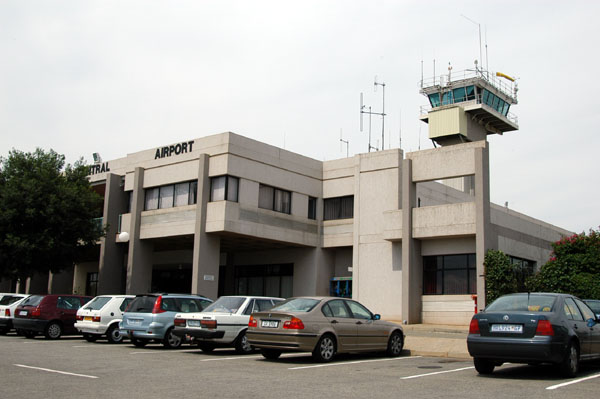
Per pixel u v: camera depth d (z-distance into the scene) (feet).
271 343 44.27
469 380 36.01
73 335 73.26
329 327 45.62
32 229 97.50
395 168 101.50
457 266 90.89
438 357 52.11
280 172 105.70
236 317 51.19
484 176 87.04
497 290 82.07
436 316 90.84
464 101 188.75
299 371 39.68
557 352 35.45
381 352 53.16
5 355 47.62
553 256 86.79
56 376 35.88
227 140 97.25
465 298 88.17
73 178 106.11
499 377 37.47
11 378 34.83
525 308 37.93
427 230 91.30
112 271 110.83
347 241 107.65
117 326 62.08
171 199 104.83
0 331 75.66
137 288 105.91
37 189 96.48
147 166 109.29
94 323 61.05
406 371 40.63
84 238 103.60
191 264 123.34
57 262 102.01
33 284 128.77
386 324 51.03
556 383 34.55
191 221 99.04
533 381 35.53
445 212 89.86
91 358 46.42
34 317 66.03
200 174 98.32
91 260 134.62
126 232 104.83
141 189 108.68
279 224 104.12
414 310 91.20
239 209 97.35
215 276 97.71
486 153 88.07
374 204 102.94
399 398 29.19
